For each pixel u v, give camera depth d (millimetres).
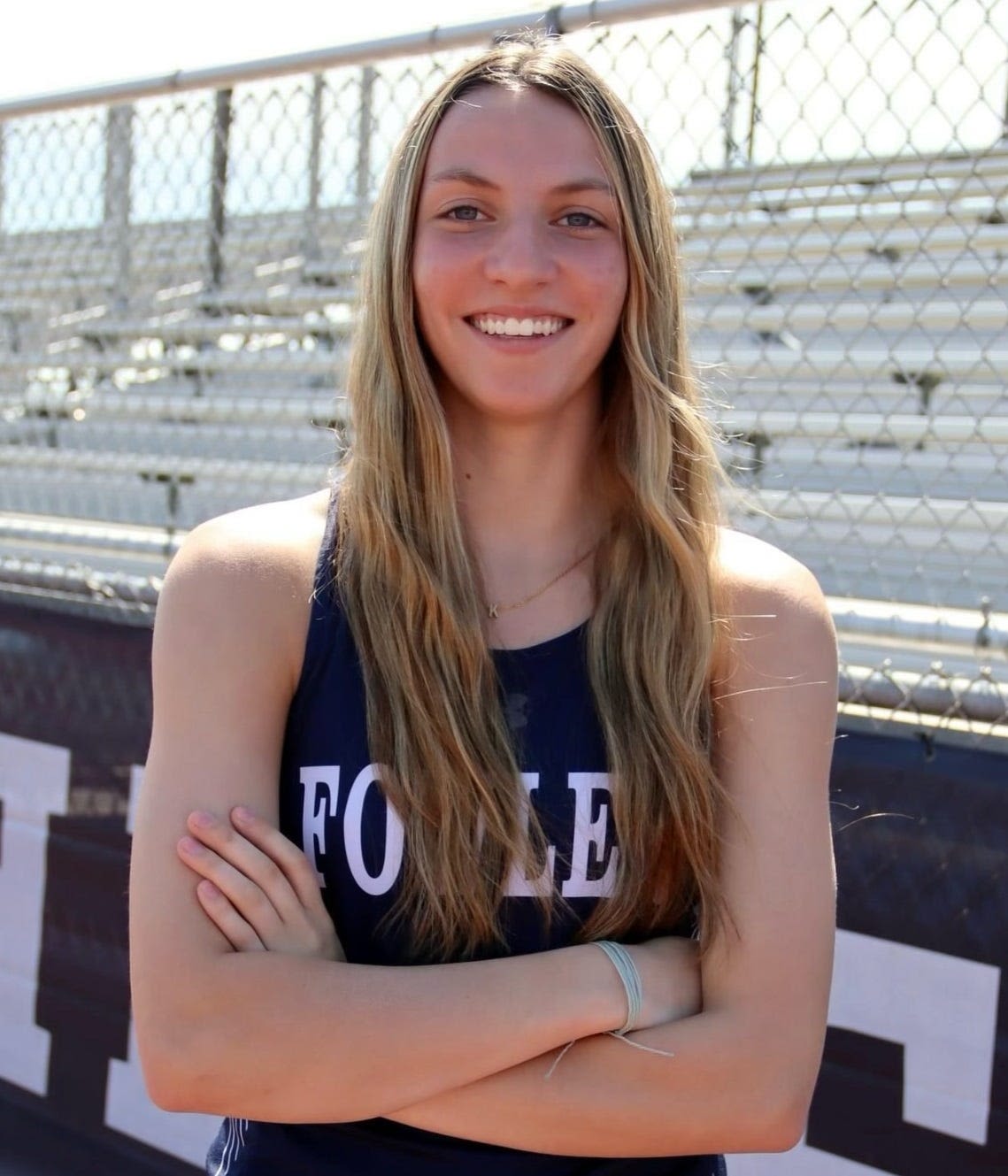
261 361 3816
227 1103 1305
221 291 3988
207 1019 1297
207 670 1377
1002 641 2057
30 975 2875
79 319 4227
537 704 1394
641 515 1452
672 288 1490
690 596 1431
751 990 1370
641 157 1445
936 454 3008
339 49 2516
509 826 1338
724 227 3033
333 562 1416
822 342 3299
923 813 1930
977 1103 1861
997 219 3018
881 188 3160
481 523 1467
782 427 3215
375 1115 1293
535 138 1379
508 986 1299
